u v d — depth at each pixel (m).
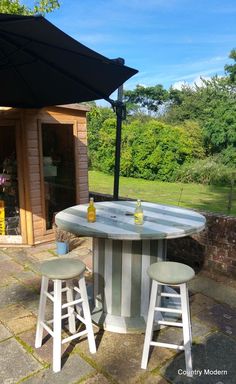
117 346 2.62
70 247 4.92
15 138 4.74
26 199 4.82
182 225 2.64
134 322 2.83
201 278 3.84
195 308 3.18
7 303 3.30
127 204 3.51
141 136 14.58
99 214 3.03
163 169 14.48
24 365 2.39
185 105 21.98
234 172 13.35
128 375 2.30
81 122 5.29
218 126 15.55
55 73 3.21
